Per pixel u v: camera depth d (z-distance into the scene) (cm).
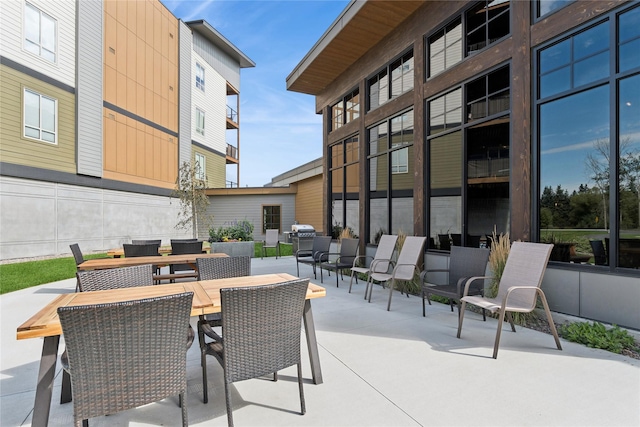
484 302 301
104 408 147
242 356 177
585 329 303
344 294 513
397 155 618
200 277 294
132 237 1244
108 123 1133
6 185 842
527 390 215
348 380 233
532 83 379
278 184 1948
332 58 720
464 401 203
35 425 161
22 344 309
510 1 403
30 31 888
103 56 1110
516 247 328
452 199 498
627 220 311
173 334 159
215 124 1855
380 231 663
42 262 849
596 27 326
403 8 549
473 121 460
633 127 307
